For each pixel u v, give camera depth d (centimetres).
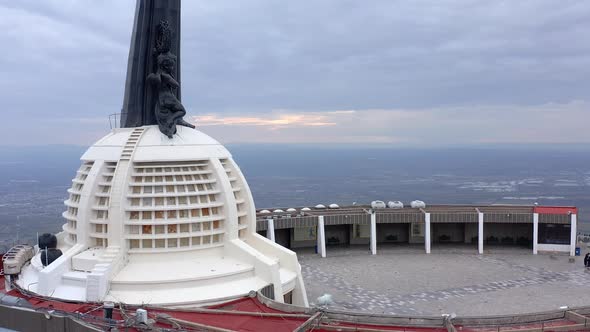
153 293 4644
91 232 5253
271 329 3531
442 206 9594
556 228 8606
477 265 7894
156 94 5769
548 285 6762
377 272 7519
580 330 3406
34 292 4794
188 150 5469
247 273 5041
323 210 9319
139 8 5762
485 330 3472
